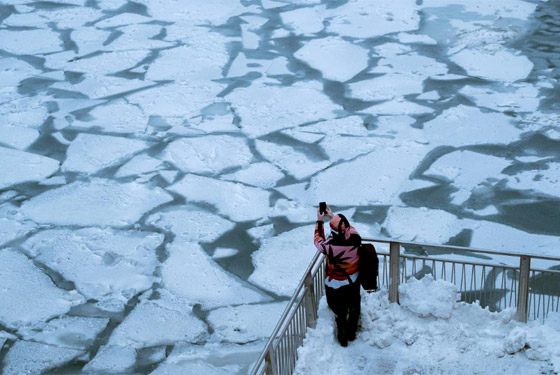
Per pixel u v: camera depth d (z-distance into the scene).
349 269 5.26
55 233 9.35
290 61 14.68
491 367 5.11
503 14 16.41
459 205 9.38
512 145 10.87
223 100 13.17
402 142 11.23
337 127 11.91
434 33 15.57
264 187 10.28
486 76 13.35
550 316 5.70
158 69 14.66
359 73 13.92
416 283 5.70
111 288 8.14
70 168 11.13
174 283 8.20
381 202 9.63
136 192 10.34
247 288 8.03
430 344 5.42
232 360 6.82
